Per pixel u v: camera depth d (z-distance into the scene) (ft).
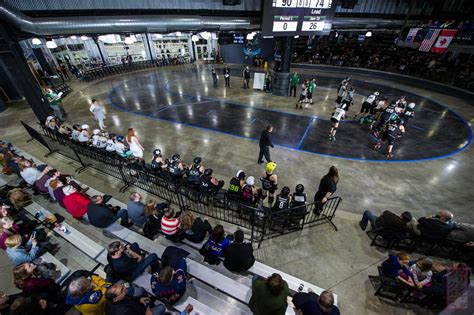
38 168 22.68
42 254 15.49
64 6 29.66
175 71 90.22
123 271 12.60
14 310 9.46
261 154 27.91
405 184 25.35
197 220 16.16
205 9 38.14
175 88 65.10
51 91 40.09
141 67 96.32
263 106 49.26
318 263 16.46
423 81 62.95
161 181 21.67
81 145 26.35
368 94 57.82
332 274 15.66
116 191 23.72
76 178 25.89
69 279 12.81
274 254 17.15
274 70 55.31
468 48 57.88
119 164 23.21
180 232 16.12
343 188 24.84
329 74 81.71
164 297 11.57
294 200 17.94
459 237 15.42
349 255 17.08
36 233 16.16
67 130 30.58
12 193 17.67
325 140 34.88
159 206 17.53
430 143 33.76
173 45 103.45
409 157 30.35
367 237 18.65
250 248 13.07
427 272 12.50
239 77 78.33
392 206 22.39
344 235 18.84
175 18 32.09
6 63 30.60
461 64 64.39
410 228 15.53
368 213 18.78
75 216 17.66
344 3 49.14
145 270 14.79
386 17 61.62
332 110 46.37
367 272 15.80
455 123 40.27
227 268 13.76
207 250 14.60
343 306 13.75
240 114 45.21
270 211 18.21
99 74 81.82
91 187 24.27
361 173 27.25
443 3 68.28
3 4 23.71
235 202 17.75
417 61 69.82
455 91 54.85
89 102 53.83
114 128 39.78
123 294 9.53
